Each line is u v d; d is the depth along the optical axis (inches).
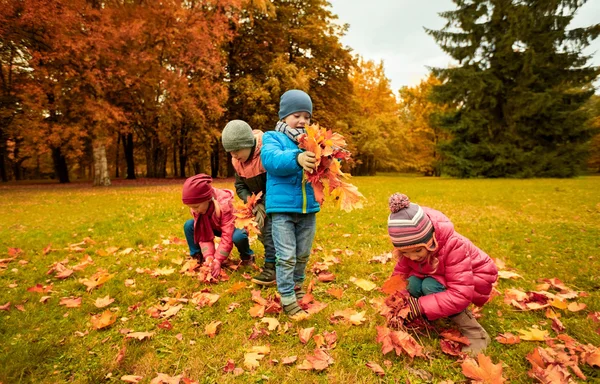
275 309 96.8
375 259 140.4
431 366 72.6
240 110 879.1
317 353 74.9
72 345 83.1
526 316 93.4
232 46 872.9
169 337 86.2
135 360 76.7
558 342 80.4
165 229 210.8
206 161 1366.9
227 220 126.2
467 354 75.9
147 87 641.0
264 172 113.7
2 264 144.8
